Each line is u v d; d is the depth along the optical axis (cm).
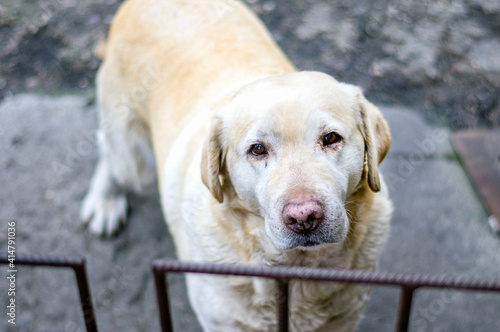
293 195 181
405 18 557
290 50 527
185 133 270
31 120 459
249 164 203
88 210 387
